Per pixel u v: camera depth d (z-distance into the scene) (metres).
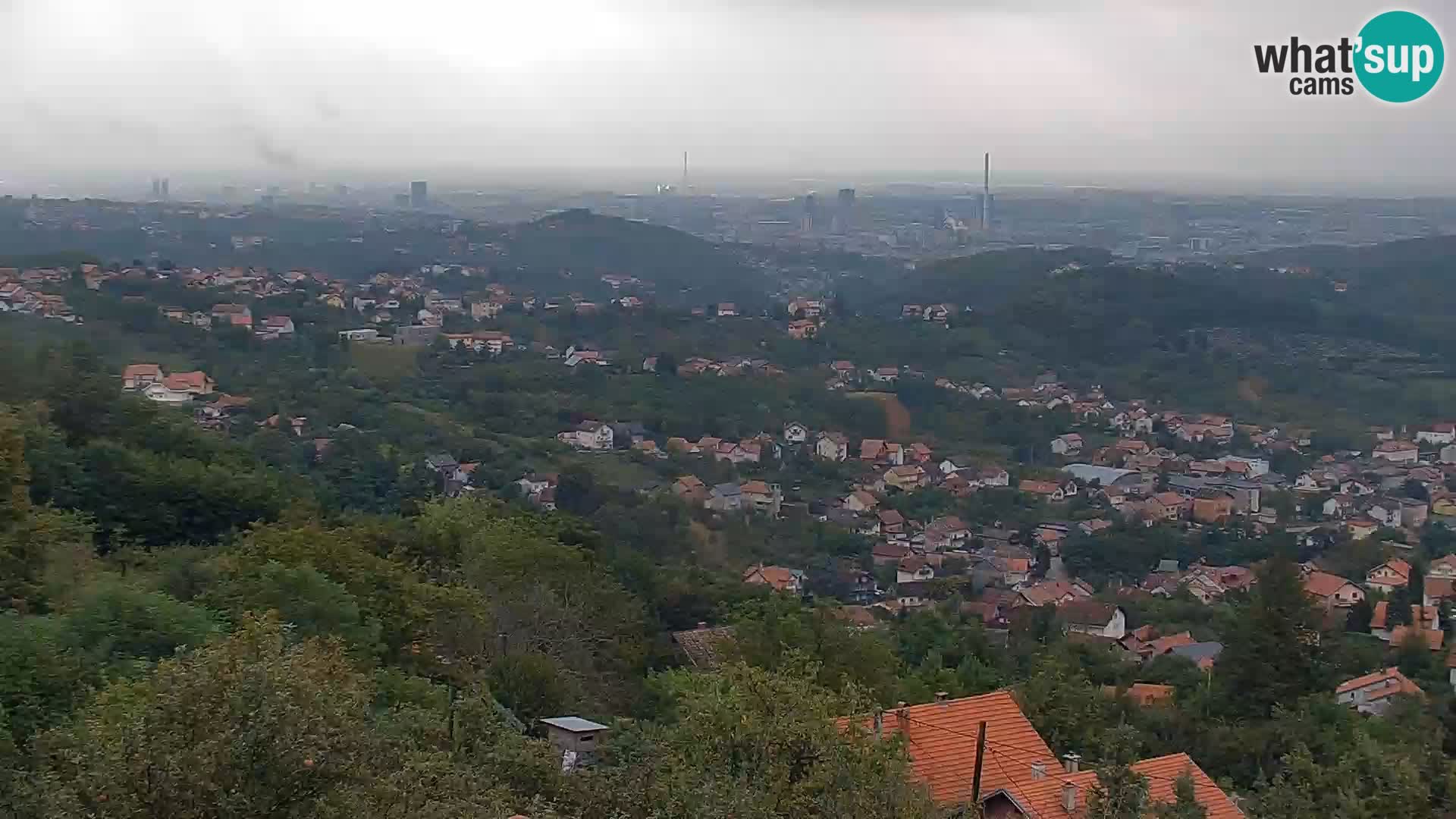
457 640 27.80
